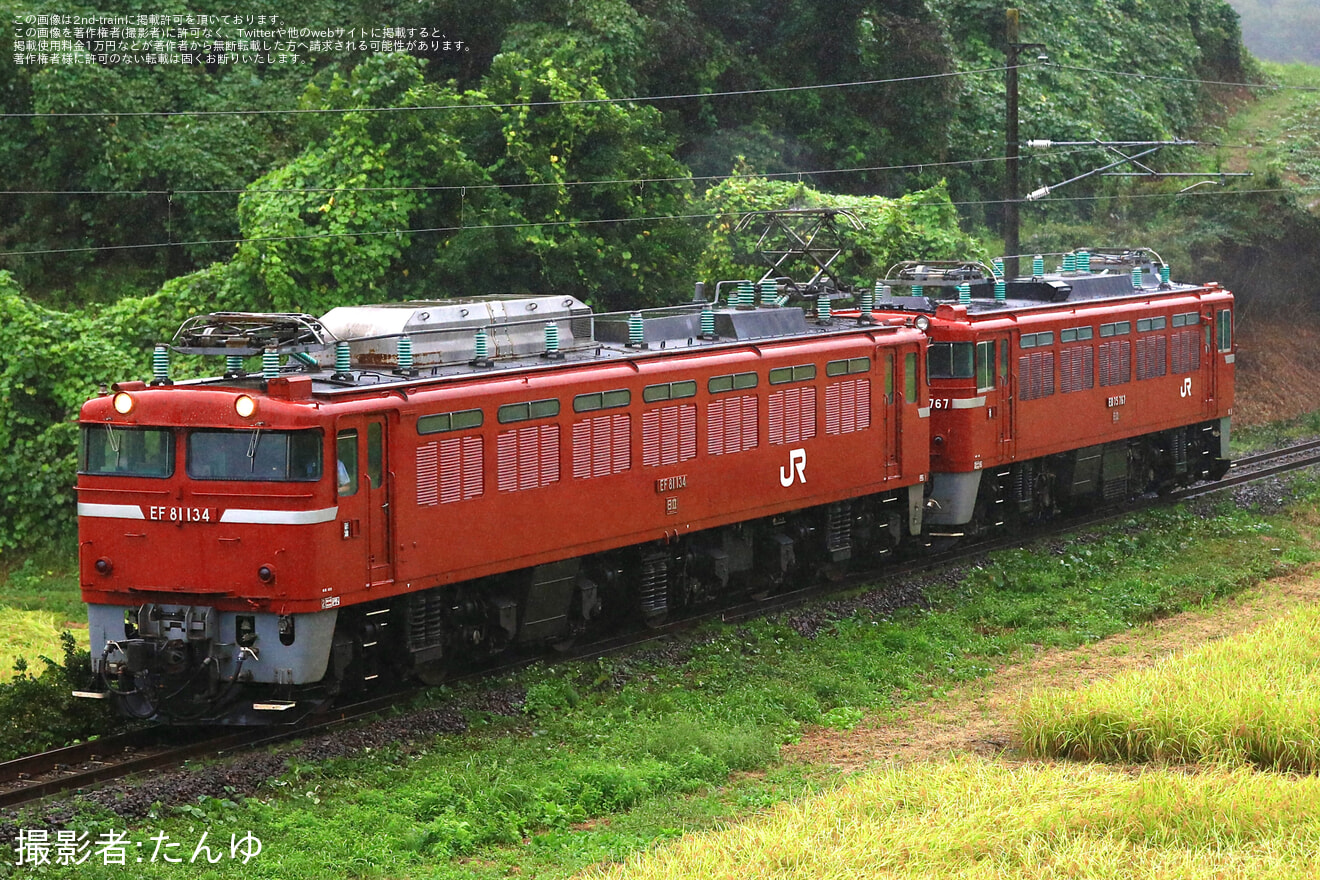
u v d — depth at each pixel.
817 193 60.22
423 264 50.25
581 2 62.38
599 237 52.06
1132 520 48.19
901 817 22.38
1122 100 92.81
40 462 43.91
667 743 27.45
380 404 27.84
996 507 45.59
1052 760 26.77
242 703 27.48
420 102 50.12
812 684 31.75
